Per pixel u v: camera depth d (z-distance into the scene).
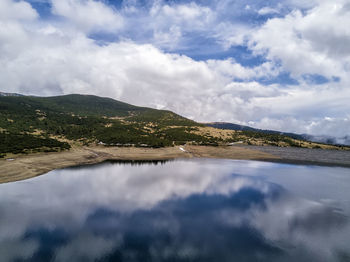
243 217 35.91
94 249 26.05
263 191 49.91
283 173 70.44
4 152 70.94
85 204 39.53
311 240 29.23
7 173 55.78
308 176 66.19
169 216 35.66
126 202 41.28
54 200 40.97
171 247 27.02
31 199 40.94
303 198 45.38
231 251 26.47
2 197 41.47
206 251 26.39
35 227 30.59
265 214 37.16
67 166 73.38
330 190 51.28
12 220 32.47
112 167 75.44
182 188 51.50
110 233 29.88
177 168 77.31
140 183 54.84
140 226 32.03
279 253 26.17
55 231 29.78
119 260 24.19
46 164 70.50
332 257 25.53
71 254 24.92
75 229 30.52
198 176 64.25
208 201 42.91
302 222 34.34
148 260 24.38
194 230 31.33
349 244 28.38
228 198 44.81
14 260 23.59
